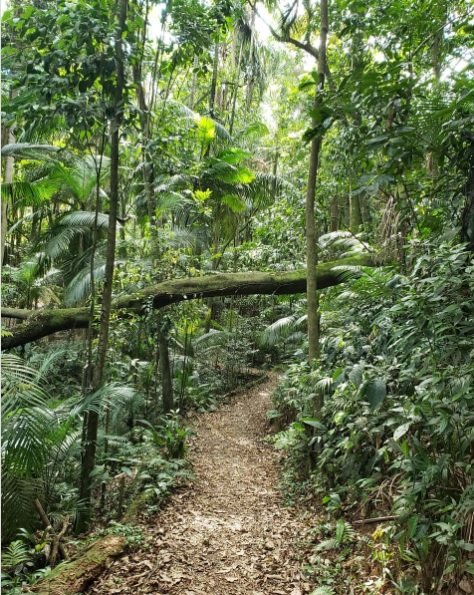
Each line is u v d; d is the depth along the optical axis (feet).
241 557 11.92
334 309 19.31
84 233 28.86
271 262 32.37
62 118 14.99
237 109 43.06
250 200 33.71
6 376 11.79
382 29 16.22
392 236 17.70
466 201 11.23
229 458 21.01
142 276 19.81
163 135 16.97
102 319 14.30
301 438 17.13
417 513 9.06
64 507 14.08
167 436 19.04
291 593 10.20
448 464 8.66
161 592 10.35
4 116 13.91
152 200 23.56
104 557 11.24
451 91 12.02
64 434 12.60
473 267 8.87
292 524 13.79
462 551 8.17
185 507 15.24
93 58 12.70
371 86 10.20
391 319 12.93
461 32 16.80
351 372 11.77
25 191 24.72
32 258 31.60
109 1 14.43
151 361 26.05
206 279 19.94
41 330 18.11
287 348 41.60
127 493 15.29
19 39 14.34
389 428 12.52
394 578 9.52
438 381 8.54
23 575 10.85
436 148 11.00
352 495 13.38
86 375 15.61
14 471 11.32
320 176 25.25
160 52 19.65
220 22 17.88
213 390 35.27
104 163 25.17
